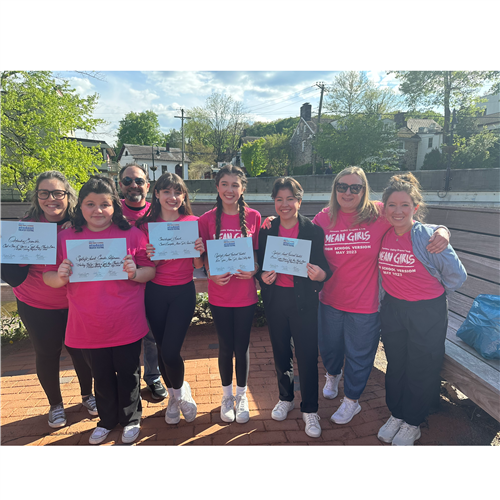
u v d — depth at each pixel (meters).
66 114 9.91
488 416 2.43
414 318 2.01
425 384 2.04
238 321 2.25
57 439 2.20
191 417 2.31
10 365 3.17
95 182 1.95
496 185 12.37
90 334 1.99
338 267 2.22
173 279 2.21
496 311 2.22
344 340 2.43
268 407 2.48
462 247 3.14
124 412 2.14
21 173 9.77
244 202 2.32
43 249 2.04
